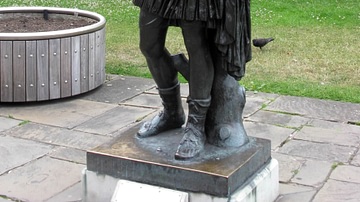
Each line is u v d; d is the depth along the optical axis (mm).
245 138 3957
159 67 3904
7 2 12883
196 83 3709
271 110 6105
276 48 9148
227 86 3928
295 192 4234
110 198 3803
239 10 3594
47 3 12906
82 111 6047
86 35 6410
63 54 6238
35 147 5066
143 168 3660
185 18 3482
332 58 8531
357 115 5977
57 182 4383
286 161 4797
